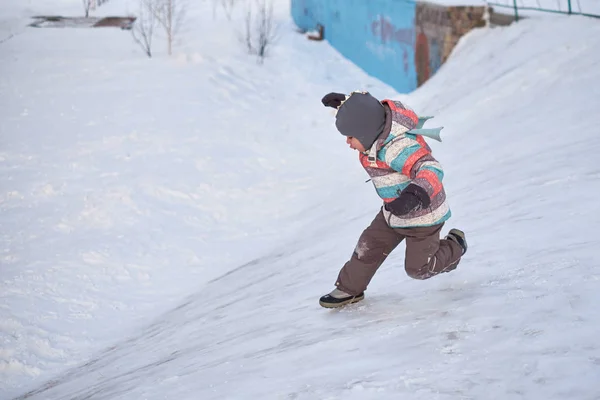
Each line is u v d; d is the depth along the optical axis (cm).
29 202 1086
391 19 1736
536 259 405
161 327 679
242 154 1302
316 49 2230
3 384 659
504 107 1105
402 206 319
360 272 409
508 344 288
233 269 877
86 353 708
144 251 952
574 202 521
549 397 239
